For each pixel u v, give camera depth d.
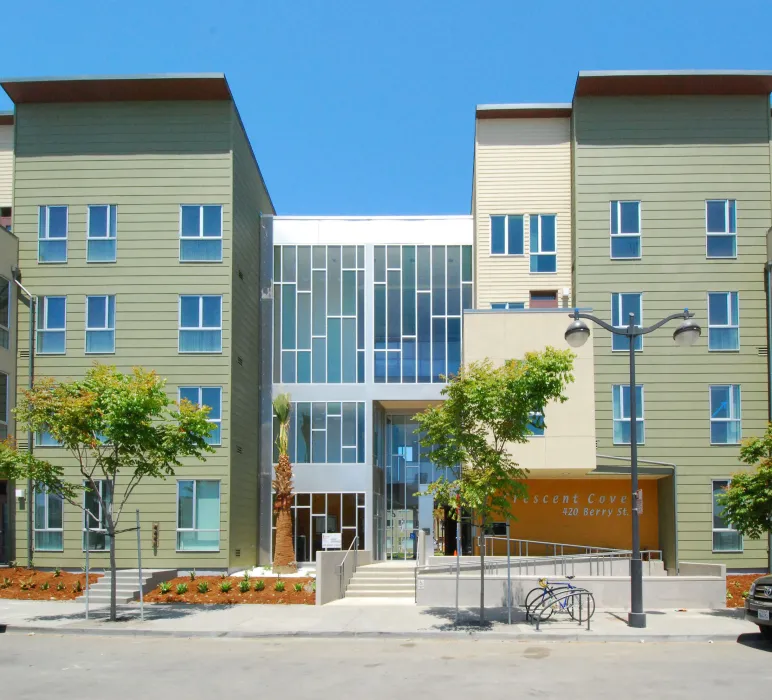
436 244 31.86
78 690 12.00
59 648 15.79
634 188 28.20
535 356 17.44
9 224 30.33
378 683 12.47
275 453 30.98
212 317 27.50
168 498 26.72
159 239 27.84
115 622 18.39
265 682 12.56
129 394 17.95
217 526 26.58
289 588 23.34
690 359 27.56
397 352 31.23
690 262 27.91
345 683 12.47
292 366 31.36
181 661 14.39
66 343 27.61
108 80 27.36
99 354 27.48
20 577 24.81
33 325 27.66
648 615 19.62
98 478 26.92
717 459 27.14
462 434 17.72
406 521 32.91
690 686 12.23
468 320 24.88
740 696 11.57
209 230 27.83
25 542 26.88
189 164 28.02
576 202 28.23
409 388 30.94
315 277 31.83
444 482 18.00
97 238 27.92
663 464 26.95
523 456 24.00
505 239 29.53
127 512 26.70
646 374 27.56
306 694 11.70
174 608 20.75
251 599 22.05
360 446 30.72
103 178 28.09
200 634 17.28
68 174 28.16
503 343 24.72
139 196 28.00
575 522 28.28
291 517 30.44
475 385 17.31
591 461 23.97
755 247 27.92
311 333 31.47
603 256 28.00
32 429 18.84
